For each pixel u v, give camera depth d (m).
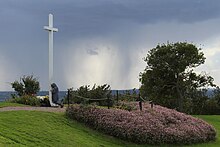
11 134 15.68
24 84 36.38
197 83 52.81
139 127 20.61
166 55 50.72
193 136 23.09
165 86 52.22
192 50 50.94
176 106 53.56
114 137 20.39
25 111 20.80
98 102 29.06
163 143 21.30
